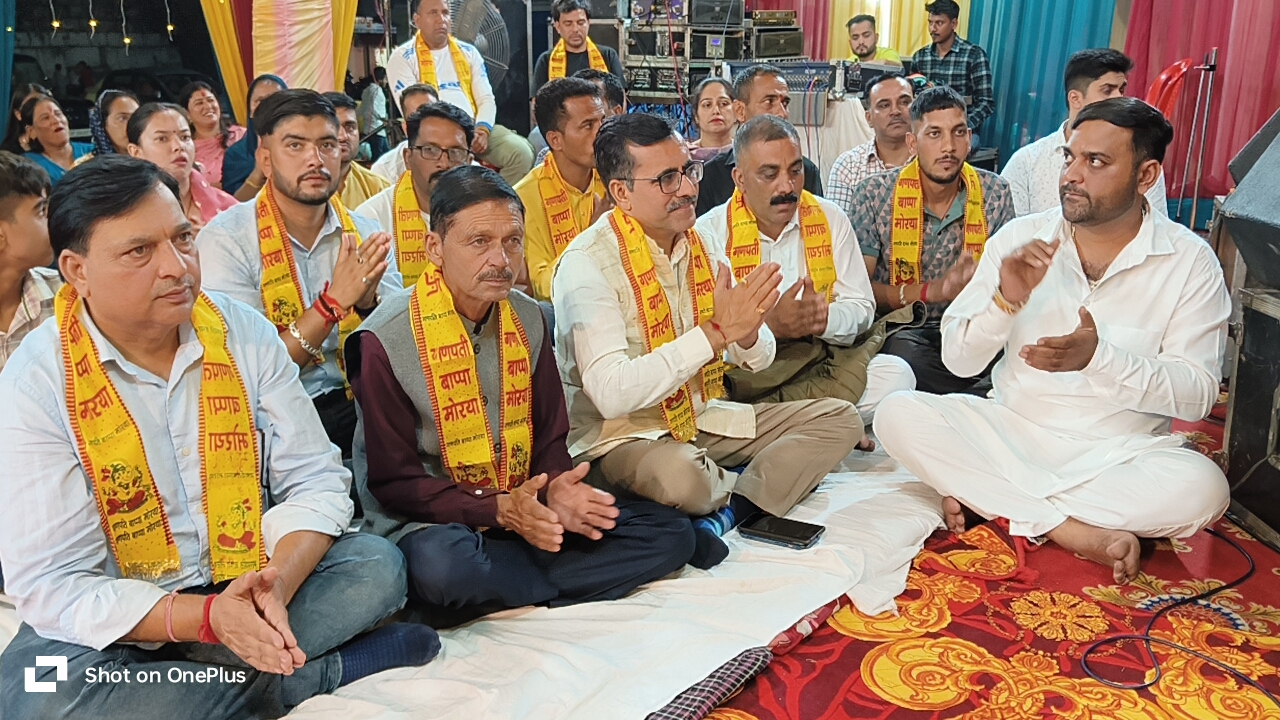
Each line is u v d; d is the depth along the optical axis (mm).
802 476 2785
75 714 1736
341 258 2592
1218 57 5668
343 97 4145
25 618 1763
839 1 8188
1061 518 2629
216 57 6324
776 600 2320
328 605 1958
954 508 2771
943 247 3740
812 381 3205
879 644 2227
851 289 3367
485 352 2326
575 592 2350
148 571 1885
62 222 1688
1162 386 2506
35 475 1737
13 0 5898
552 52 6359
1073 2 6480
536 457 2424
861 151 4645
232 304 2041
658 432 2664
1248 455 2824
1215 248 3764
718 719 1946
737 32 7043
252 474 1974
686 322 2750
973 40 7348
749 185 3162
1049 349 2412
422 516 2242
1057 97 6703
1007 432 2797
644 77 7031
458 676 2029
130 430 1828
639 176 2562
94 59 6547
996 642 2232
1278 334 2654
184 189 3768
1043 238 2752
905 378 3398
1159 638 2238
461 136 3326
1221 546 2711
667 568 2387
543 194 3680
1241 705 1987
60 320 1795
